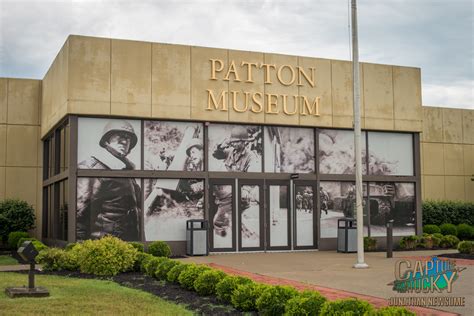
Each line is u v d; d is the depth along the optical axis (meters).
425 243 25.53
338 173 25.33
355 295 12.84
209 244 23.06
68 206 21.59
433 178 33.53
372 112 25.97
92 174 21.77
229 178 23.55
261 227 23.88
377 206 25.95
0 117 27.64
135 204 22.31
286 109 24.44
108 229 21.89
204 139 23.33
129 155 22.39
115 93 22.12
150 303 11.95
